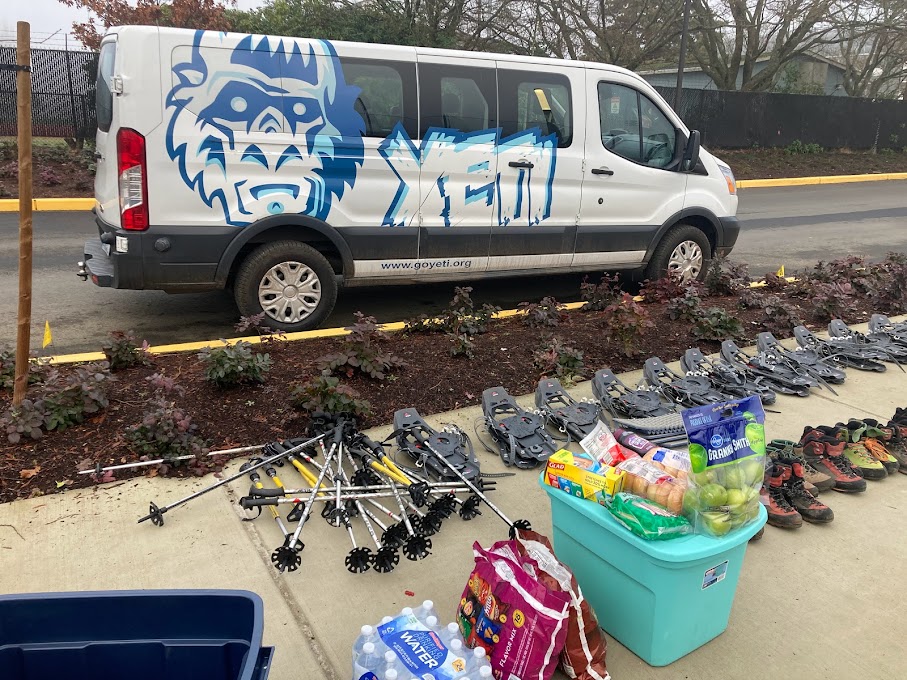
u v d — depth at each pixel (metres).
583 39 22.23
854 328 6.65
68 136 16.11
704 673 2.49
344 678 2.43
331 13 19.83
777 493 3.46
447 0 20.17
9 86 15.66
